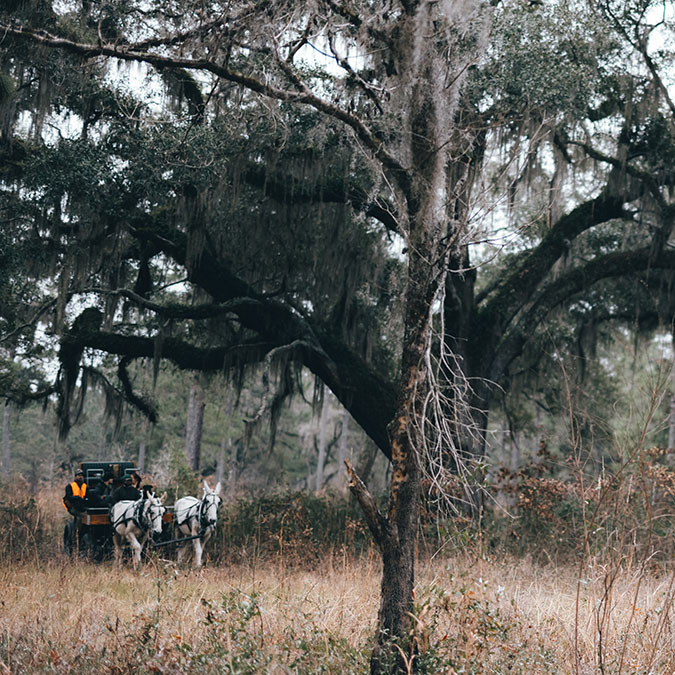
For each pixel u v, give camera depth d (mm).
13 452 49562
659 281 20672
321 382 20703
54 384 19703
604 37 16328
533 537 14188
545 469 16156
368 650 6066
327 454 50031
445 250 5977
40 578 11078
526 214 18031
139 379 33031
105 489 15562
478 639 6074
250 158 17562
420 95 6422
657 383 6121
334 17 7527
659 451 11586
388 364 21953
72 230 16891
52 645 6688
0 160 15773
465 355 18656
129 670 5840
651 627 7250
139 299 17734
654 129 18109
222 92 14023
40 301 19312
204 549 15359
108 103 14906
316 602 8617
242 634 6453
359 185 16781
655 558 10719
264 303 18328
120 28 11000
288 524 15812
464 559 8641
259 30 7379
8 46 13266
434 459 5945
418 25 6453
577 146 18812
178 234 17984
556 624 7496
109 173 14992
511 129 15633
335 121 13414
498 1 16281
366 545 15328
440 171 6332
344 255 18047
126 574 11984
